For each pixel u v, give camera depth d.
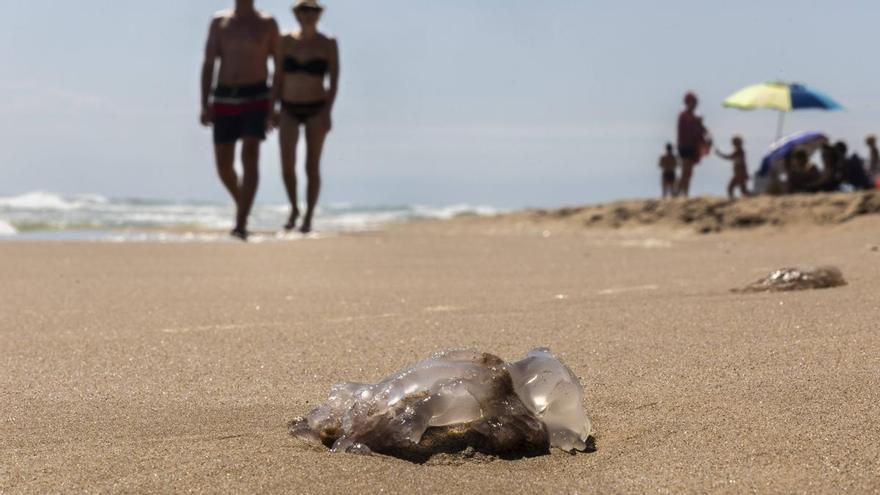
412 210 27.84
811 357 3.15
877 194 10.98
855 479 2.09
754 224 11.07
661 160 15.49
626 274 6.17
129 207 25.78
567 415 2.33
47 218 17.84
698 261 7.07
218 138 10.50
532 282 5.76
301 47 10.94
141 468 2.20
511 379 2.35
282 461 2.23
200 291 5.38
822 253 7.27
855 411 2.54
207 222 16.69
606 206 13.13
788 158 13.76
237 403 2.82
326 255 7.83
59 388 3.02
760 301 4.32
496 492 2.03
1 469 2.20
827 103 14.82
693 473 2.13
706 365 3.12
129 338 3.84
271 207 28.64
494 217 13.98
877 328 3.53
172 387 3.02
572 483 2.08
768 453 2.25
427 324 4.07
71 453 2.32
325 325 4.09
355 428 2.30
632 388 2.87
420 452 2.22
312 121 11.18
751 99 14.84
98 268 6.64
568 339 3.65
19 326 4.16
